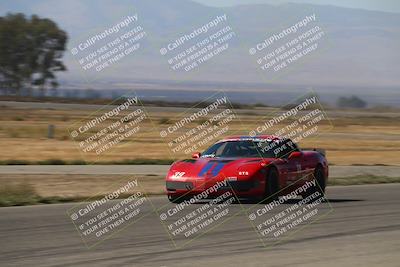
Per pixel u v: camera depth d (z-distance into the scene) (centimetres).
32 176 3766
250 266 1539
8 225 2166
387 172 4725
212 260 1608
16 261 1580
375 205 2784
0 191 2962
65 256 1645
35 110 13962
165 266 1534
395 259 1633
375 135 9931
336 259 1628
